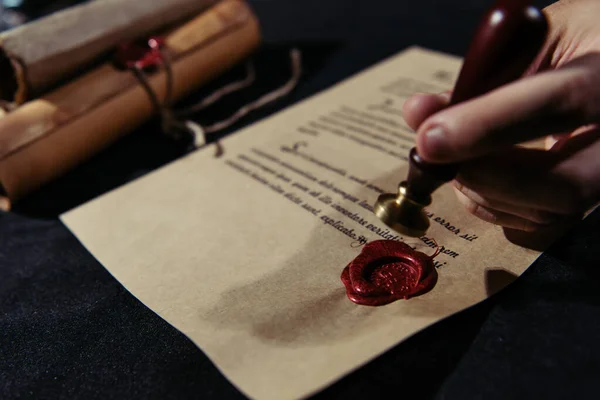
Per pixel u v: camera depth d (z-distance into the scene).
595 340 0.31
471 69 0.28
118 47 0.48
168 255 0.38
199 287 0.36
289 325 0.33
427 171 0.30
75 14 0.46
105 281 0.38
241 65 0.61
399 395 0.30
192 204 0.42
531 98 0.27
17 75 0.43
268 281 0.35
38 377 0.33
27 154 0.43
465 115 0.28
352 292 0.33
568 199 0.30
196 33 0.51
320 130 0.48
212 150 0.47
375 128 0.47
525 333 0.31
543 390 0.29
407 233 0.31
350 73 0.57
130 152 0.49
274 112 0.52
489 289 0.33
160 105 0.49
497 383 0.30
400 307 0.33
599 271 0.34
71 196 0.45
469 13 0.67
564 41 0.34
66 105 0.44
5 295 0.38
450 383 0.30
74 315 0.36
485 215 0.34
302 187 0.42
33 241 0.41
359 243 0.37
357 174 0.42
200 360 0.32
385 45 0.62
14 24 0.66
